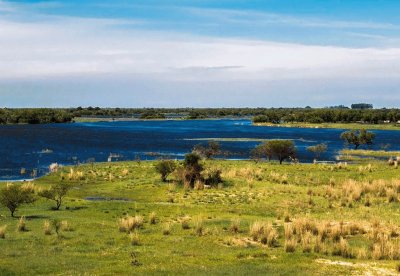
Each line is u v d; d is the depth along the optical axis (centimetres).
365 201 4284
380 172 6000
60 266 2162
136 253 2475
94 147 10662
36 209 3900
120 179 5672
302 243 2730
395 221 3494
